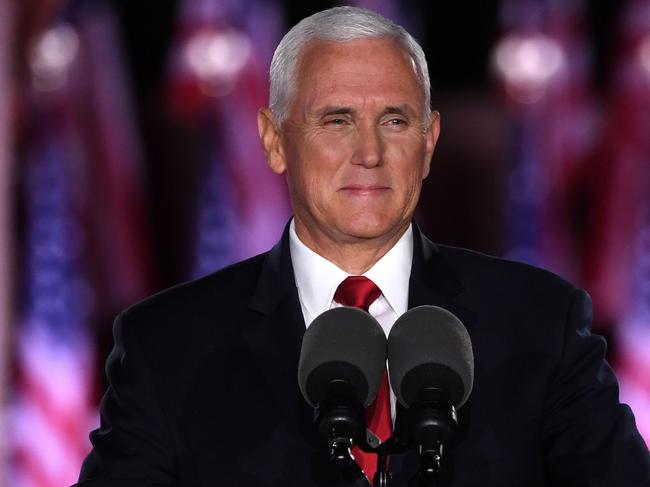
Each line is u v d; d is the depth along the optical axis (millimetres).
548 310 6316
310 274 6426
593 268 24594
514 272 6539
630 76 24219
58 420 23453
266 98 24312
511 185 24438
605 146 24438
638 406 24062
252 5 24219
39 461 23203
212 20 24125
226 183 24328
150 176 24344
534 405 6059
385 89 5938
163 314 6418
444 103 24328
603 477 5727
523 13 24219
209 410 6102
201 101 24172
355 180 5988
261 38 24281
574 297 6395
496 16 24141
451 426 4758
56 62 23672
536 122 24359
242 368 6215
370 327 5156
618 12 24281
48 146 23797
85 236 24047
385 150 5965
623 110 24359
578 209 24547
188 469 6047
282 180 24438
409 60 6035
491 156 24359
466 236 24484
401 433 4801
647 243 24375
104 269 24062
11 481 23000
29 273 23781
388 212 6035
